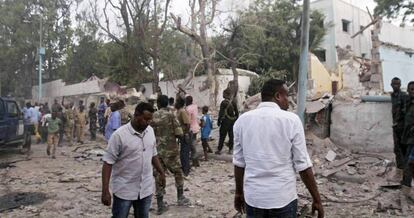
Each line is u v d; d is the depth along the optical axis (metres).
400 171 7.53
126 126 4.09
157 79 22.31
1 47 36.38
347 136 10.05
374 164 8.65
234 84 14.45
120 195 4.03
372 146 9.62
